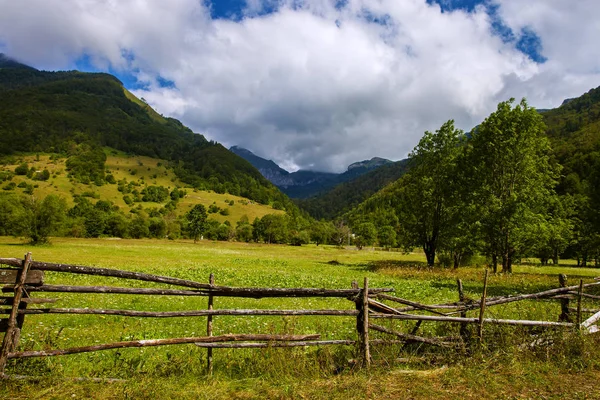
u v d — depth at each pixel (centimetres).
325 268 4131
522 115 3359
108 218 11512
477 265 4362
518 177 3481
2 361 570
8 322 580
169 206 19050
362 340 718
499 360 741
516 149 3347
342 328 1074
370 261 5612
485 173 3569
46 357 628
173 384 607
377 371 670
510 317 1026
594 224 3394
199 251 6831
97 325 1102
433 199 4128
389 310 757
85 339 927
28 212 6606
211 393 575
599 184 3344
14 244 6675
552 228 3322
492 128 3466
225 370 689
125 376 626
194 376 656
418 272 3328
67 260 4006
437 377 660
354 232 14850
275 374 645
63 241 8150
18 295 588
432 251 4275
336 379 642
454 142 4091
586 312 1001
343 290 721
